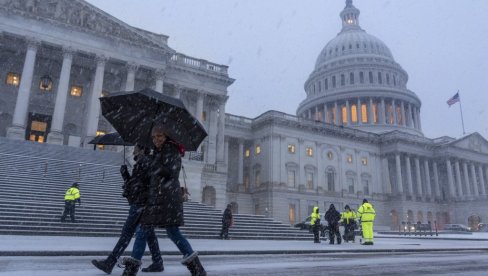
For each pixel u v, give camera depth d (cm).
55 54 4175
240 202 6562
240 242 1683
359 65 10494
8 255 793
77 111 4378
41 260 707
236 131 6844
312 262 789
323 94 10344
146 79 4650
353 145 7544
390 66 10650
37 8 3859
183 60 5006
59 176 2348
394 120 9794
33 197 1883
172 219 462
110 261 525
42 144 2989
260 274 537
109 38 4153
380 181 7694
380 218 7419
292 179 6600
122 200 2144
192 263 475
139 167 533
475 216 7412
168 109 616
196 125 627
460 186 8062
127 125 623
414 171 8144
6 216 1512
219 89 5166
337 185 7081
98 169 2691
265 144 6656
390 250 1381
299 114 11362
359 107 9812
